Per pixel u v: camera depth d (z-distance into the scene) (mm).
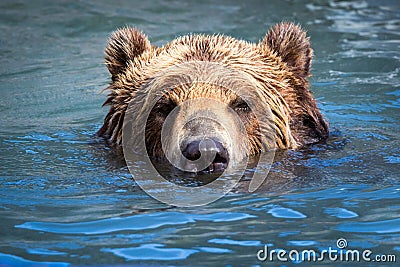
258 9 20891
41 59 17156
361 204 8484
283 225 7816
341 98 13906
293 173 9664
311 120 11172
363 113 13000
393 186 9117
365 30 18828
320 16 20109
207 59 10500
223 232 7625
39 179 9531
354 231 7660
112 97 11305
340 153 10570
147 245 7301
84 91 14914
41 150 10953
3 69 16391
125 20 19797
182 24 19406
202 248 7219
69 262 6930
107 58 11531
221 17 20078
